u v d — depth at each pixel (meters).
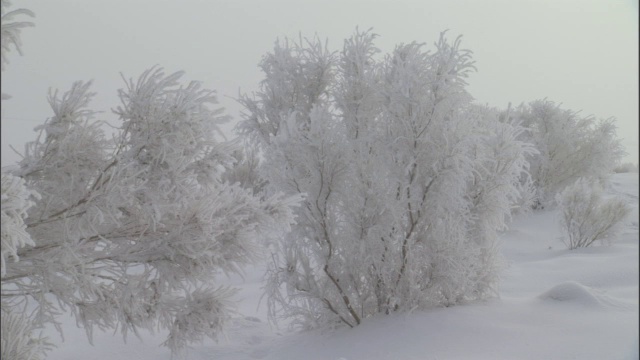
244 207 3.30
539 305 4.85
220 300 3.35
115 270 3.20
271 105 6.09
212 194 3.23
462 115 4.90
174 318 3.41
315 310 5.38
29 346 2.95
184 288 3.29
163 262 3.20
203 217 3.08
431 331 4.41
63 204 3.16
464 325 4.43
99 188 3.07
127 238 3.23
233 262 3.32
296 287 5.19
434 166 4.76
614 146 13.73
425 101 4.90
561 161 13.69
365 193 4.98
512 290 6.26
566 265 7.32
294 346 4.91
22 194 2.35
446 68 4.80
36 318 3.00
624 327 3.98
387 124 5.07
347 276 5.20
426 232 5.19
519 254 9.00
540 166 13.52
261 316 6.41
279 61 6.08
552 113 13.91
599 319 4.26
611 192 13.53
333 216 5.00
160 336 5.61
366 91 5.46
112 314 3.17
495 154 5.37
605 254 8.23
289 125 4.75
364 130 5.45
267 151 5.58
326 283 5.25
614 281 6.14
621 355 3.36
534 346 3.83
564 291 4.95
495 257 5.59
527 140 13.46
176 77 3.00
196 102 2.98
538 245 9.82
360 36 5.53
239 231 3.22
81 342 5.37
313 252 5.07
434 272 5.13
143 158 2.98
